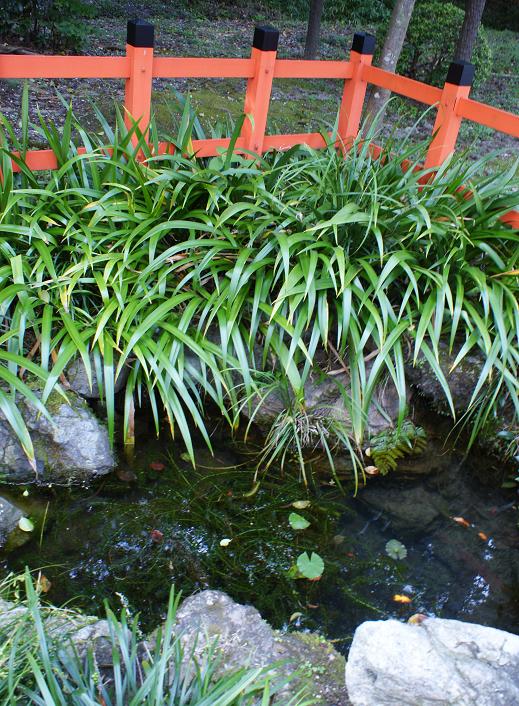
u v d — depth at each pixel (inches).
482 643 78.1
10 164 126.8
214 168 136.4
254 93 153.4
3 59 121.8
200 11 459.5
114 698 77.0
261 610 100.9
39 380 115.7
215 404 135.6
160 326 120.1
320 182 130.9
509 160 255.9
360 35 161.9
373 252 131.0
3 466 113.5
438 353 134.3
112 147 131.0
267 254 129.0
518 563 116.1
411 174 142.7
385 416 130.1
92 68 131.4
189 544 110.4
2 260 123.7
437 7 309.0
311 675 85.5
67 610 89.8
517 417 132.0
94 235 128.7
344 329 119.3
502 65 416.2
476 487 131.0
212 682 80.1
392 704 76.5
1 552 105.0
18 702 70.6
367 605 104.2
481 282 124.5
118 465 122.3
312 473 127.8
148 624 96.4
